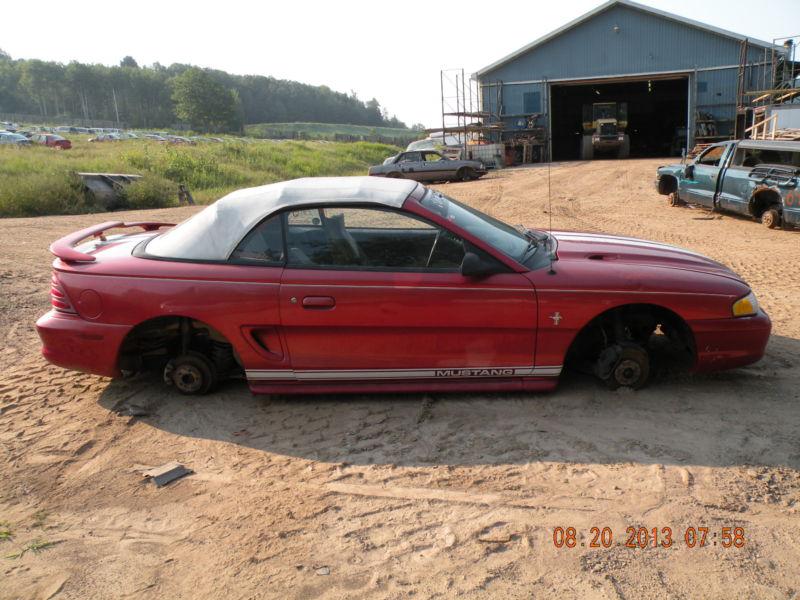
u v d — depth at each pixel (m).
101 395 4.27
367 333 3.79
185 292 3.79
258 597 2.40
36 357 5.00
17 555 2.70
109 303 3.87
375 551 2.65
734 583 2.39
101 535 2.83
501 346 3.81
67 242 4.18
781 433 3.51
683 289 3.79
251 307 3.76
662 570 2.48
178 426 3.83
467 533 2.74
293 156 39.81
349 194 3.88
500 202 17.23
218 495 3.11
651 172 25.05
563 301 3.72
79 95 180.38
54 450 3.57
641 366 4.00
